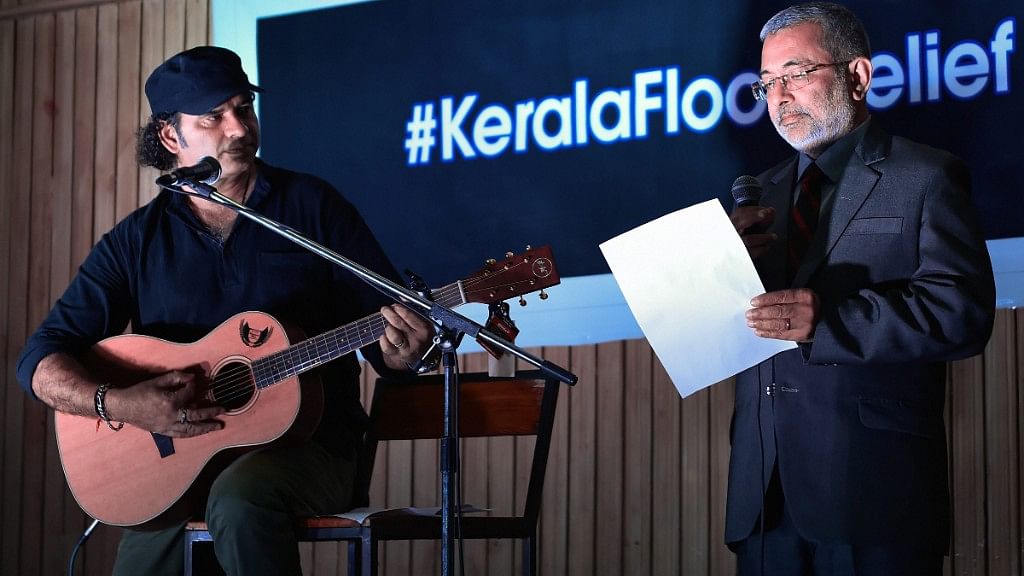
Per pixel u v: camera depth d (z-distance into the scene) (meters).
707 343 2.12
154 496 2.51
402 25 3.82
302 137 3.88
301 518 2.44
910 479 2.05
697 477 3.39
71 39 4.20
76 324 2.72
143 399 2.47
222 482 2.37
